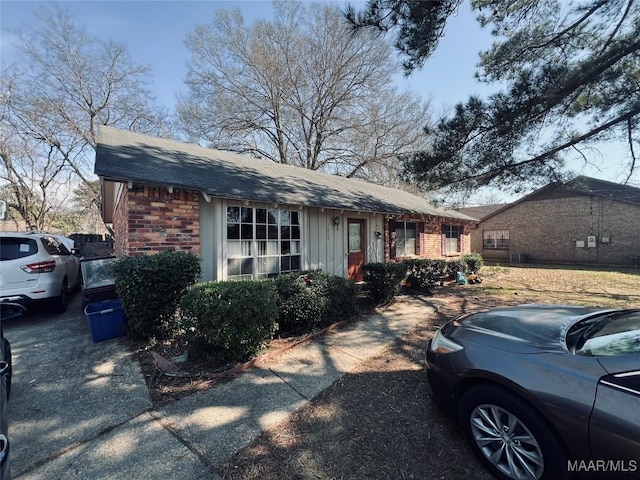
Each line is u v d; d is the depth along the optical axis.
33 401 2.89
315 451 2.22
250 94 18.02
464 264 10.41
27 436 2.40
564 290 8.55
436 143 6.62
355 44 16.19
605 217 16.31
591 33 5.71
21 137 15.45
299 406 2.80
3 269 4.99
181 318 4.10
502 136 5.96
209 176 6.14
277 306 4.31
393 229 10.34
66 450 2.24
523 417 1.86
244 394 3.01
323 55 17.17
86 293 5.28
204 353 3.81
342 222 8.70
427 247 12.00
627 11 5.33
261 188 6.48
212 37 16.86
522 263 18.08
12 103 14.66
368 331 4.94
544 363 1.90
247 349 3.64
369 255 9.51
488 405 2.06
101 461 2.13
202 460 2.13
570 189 6.66
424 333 4.83
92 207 19.39
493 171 6.49
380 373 3.45
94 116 16.81
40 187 17.17
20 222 19.67
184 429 2.47
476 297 7.62
